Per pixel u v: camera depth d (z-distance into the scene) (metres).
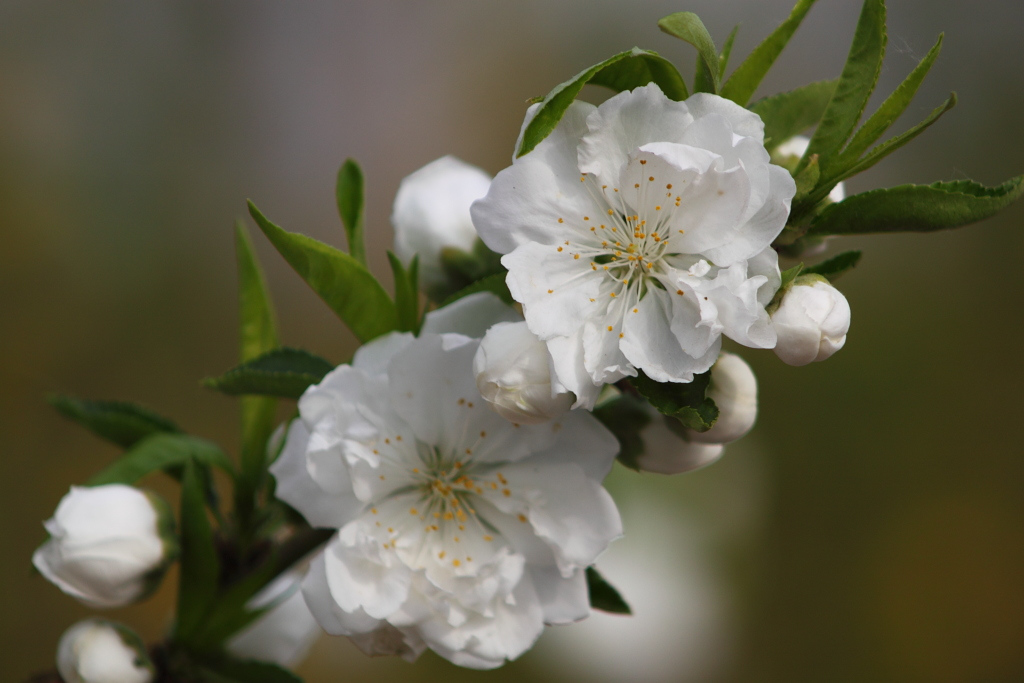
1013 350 1.20
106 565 0.49
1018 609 1.10
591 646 0.86
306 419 0.47
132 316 1.19
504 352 0.46
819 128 0.47
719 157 0.46
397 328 0.49
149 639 0.96
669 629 0.85
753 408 0.48
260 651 0.52
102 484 0.50
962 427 1.18
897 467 1.16
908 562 1.11
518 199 0.46
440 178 0.52
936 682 1.06
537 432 0.47
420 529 0.48
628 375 0.46
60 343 1.15
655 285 0.47
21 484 1.07
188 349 1.20
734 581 0.90
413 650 0.48
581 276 0.46
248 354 0.51
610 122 0.46
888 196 0.46
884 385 1.19
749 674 0.99
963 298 1.23
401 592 0.47
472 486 0.48
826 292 0.46
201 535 0.49
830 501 1.15
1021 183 0.46
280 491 0.48
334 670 0.92
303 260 0.48
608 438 0.47
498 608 0.48
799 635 1.07
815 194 0.47
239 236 0.51
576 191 0.46
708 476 0.89
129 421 0.51
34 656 0.96
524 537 0.48
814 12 1.23
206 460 0.50
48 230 1.20
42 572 0.49
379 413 0.48
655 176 0.46
